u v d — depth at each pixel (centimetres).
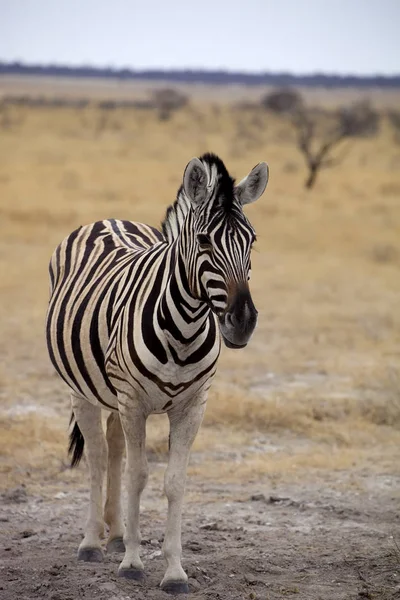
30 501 1170
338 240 3766
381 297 2711
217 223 779
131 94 19562
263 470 1304
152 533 1055
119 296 905
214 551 996
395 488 1243
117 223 1122
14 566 937
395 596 871
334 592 884
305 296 2675
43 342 2081
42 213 3972
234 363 1934
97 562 956
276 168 6550
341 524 1098
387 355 2044
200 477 1280
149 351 834
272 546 1016
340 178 6116
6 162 5944
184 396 865
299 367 1922
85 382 948
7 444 1370
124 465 1296
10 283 2719
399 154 8188
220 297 766
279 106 11581
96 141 8112
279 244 3634
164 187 5131
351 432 1502
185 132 9781
